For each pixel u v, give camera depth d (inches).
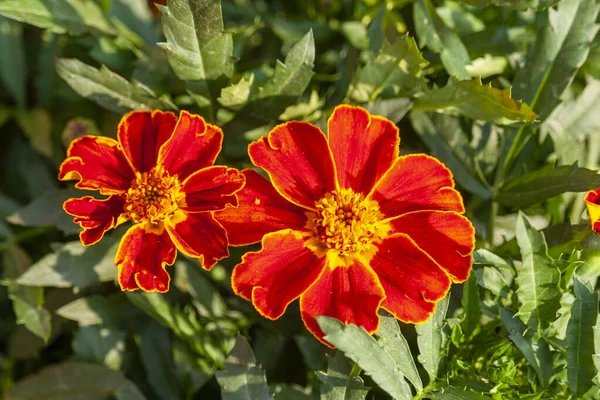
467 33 15.6
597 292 13.7
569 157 15.4
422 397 13.6
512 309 14.1
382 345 13.4
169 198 13.6
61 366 15.0
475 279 13.9
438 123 15.1
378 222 13.8
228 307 15.1
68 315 14.7
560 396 13.9
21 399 15.0
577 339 13.7
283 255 13.5
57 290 15.2
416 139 15.5
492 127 15.3
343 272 13.6
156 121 13.8
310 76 14.4
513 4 14.7
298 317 15.0
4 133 16.8
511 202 14.9
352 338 13.0
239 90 14.4
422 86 14.8
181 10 14.0
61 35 16.2
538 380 14.0
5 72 16.4
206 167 13.7
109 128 16.0
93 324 15.1
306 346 14.6
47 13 15.0
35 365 15.8
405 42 14.5
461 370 14.0
